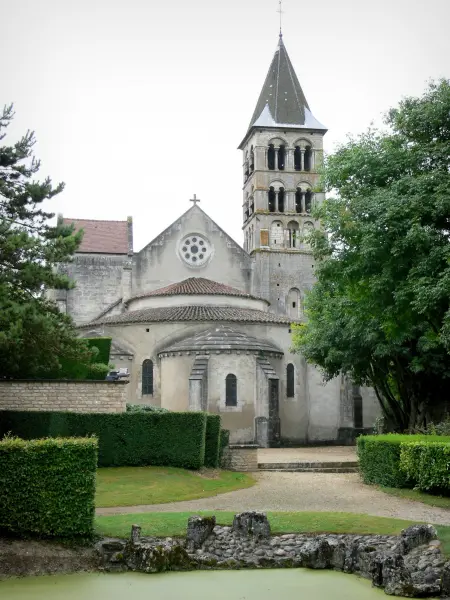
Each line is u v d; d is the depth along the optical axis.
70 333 28.84
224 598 14.80
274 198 66.38
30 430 28.98
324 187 31.50
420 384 37.72
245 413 44.62
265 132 66.69
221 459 33.03
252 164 68.25
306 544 17.61
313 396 50.38
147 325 48.62
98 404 32.31
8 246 26.55
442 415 37.56
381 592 15.12
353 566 16.73
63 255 28.98
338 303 34.47
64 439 18.30
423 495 24.72
